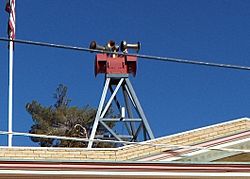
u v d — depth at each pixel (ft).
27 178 47.83
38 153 56.08
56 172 47.70
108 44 84.38
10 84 65.62
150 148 57.41
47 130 143.95
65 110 147.54
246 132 60.08
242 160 58.65
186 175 49.70
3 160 47.16
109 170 48.62
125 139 84.28
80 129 132.67
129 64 84.38
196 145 58.65
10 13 66.18
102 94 82.84
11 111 63.98
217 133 59.98
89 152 56.59
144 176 49.14
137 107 82.84
